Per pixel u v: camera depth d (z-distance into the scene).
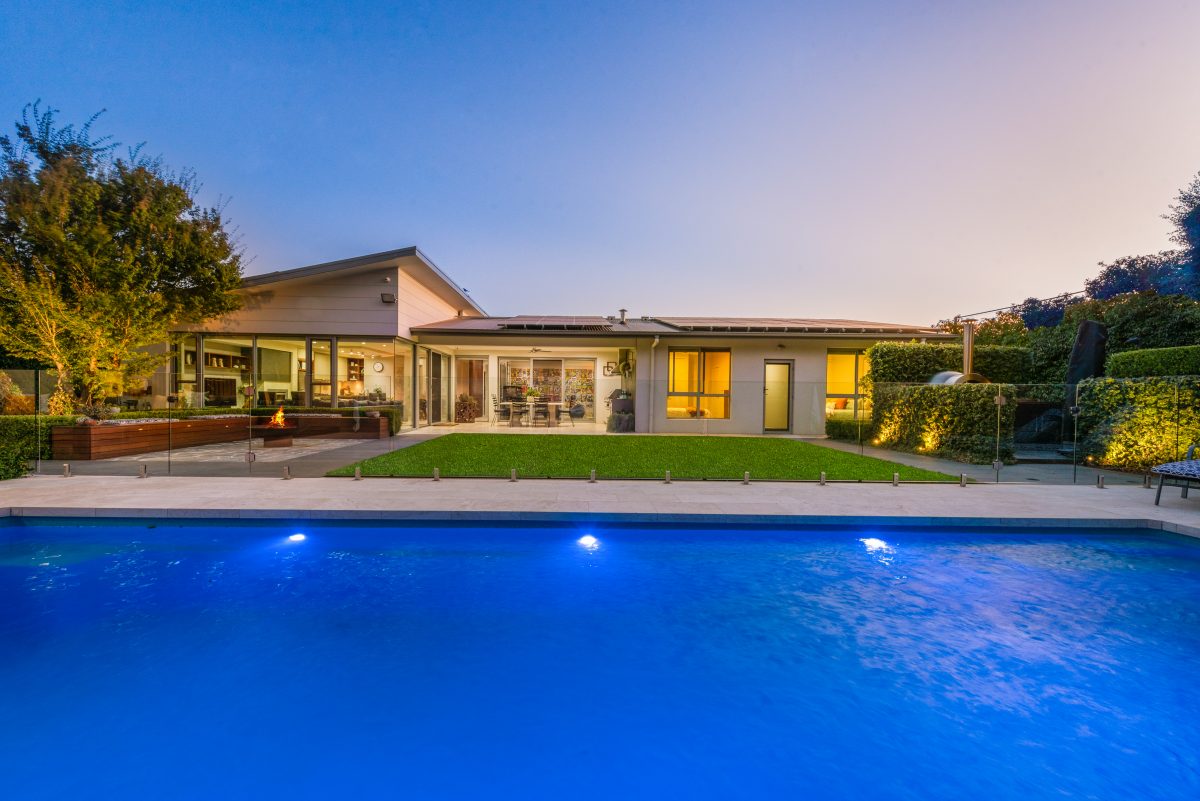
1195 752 2.35
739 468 8.57
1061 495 6.75
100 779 2.13
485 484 7.01
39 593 3.96
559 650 3.25
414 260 13.39
